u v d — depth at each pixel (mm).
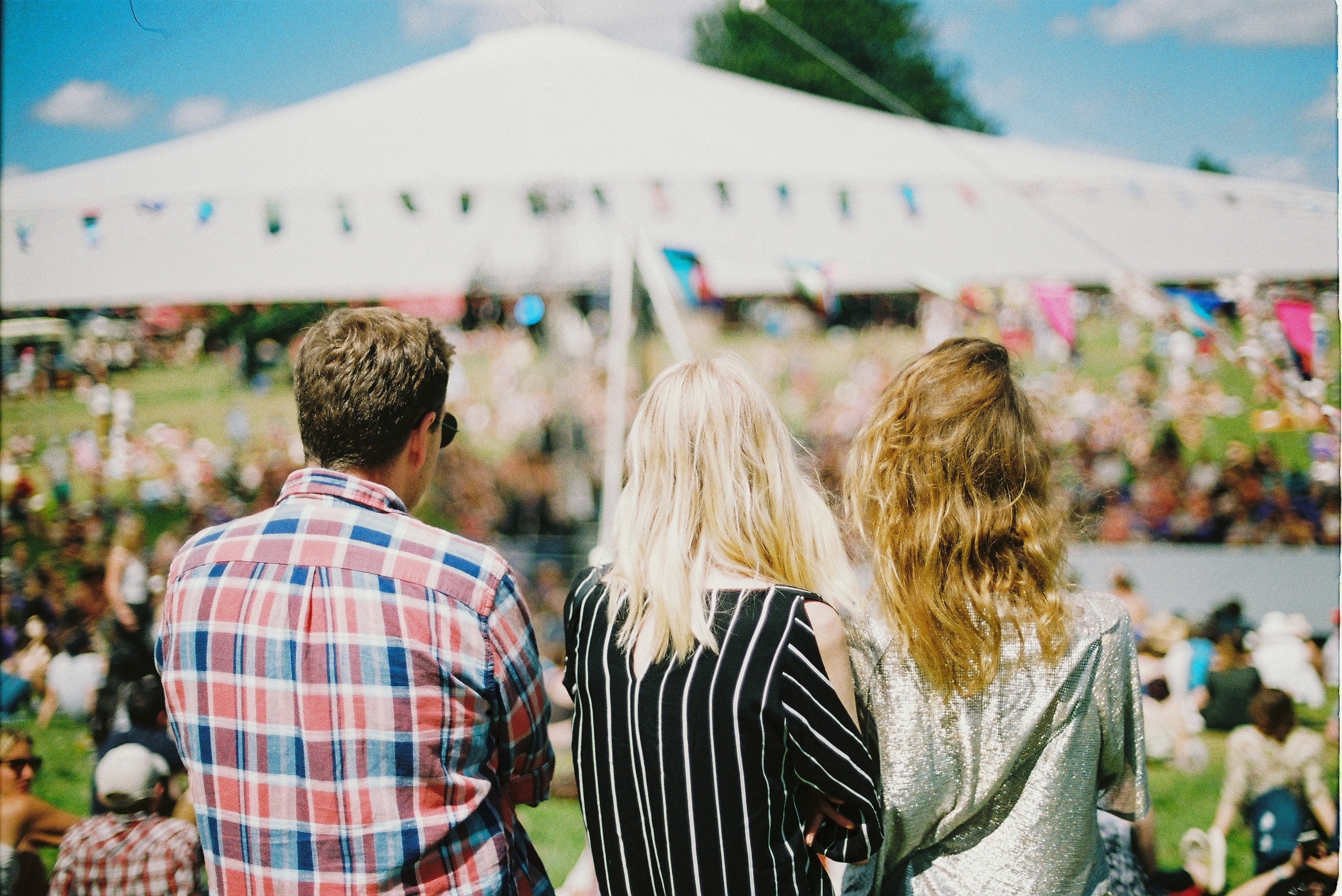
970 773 1182
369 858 1151
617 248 5000
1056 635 1163
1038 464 1240
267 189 4262
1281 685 4113
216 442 8828
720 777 1133
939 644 1174
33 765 2650
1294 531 6418
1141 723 1229
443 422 1407
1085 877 1197
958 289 4605
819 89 26531
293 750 1165
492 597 1225
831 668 1181
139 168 4621
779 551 1257
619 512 1323
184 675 1226
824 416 10055
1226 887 2707
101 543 6383
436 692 1176
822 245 4613
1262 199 4527
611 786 1242
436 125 4719
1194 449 7633
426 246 5105
